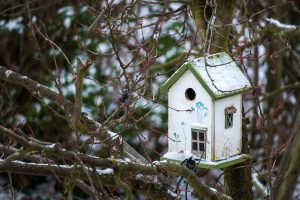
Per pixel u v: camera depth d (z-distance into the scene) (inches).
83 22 558.9
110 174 252.4
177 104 269.7
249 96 494.3
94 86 526.9
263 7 485.1
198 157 265.7
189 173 250.8
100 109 518.9
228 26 290.2
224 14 289.7
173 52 515.2
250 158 295.0
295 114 588.7
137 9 502.3
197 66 262.2
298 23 613.3
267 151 286.5
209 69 264.7
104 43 533.6
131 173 254.2
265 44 401.1
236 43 323.9
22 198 501.7
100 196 240.7
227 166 276.5
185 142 268.8
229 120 267.7
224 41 290.2
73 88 541.6
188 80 264.7
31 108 546.6
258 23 365.4
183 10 308.3
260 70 580.7
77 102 225.0
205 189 258.1
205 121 262.5
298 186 435.2
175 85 268.8
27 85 274.5
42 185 553.9
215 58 270.2
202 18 297.0
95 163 234.4
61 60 557.0
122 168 239.0
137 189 271.4
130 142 516.7
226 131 267.1
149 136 514.6
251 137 524.1
